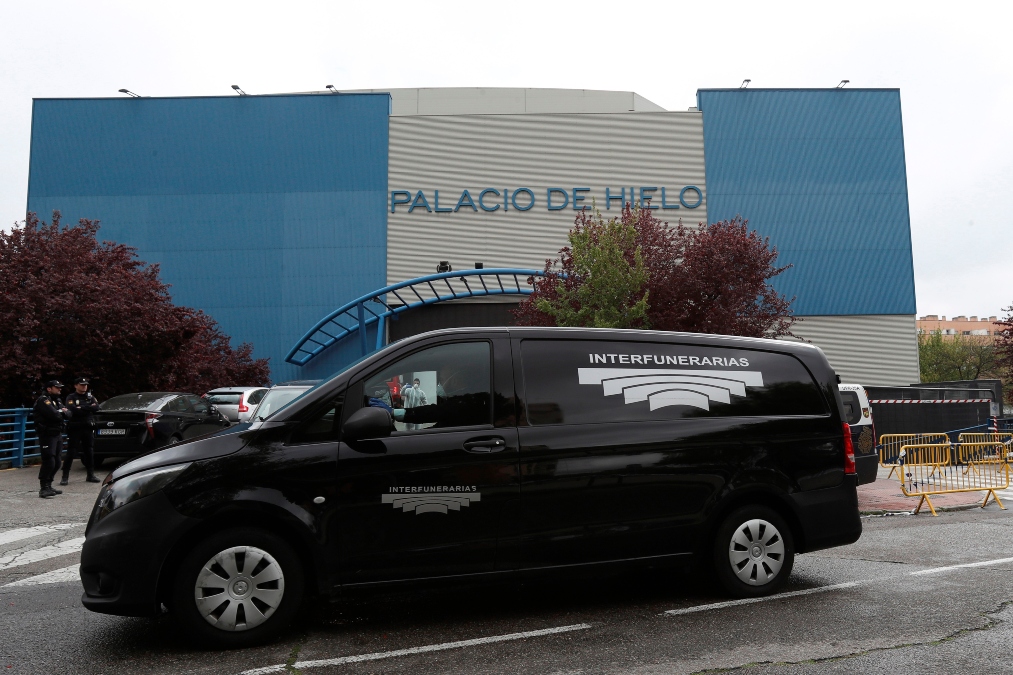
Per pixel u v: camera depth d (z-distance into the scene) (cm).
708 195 2988
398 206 3002
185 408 1520
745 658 394
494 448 470
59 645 433
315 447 446
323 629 460
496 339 497
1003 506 1100
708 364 536
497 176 3011
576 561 481
